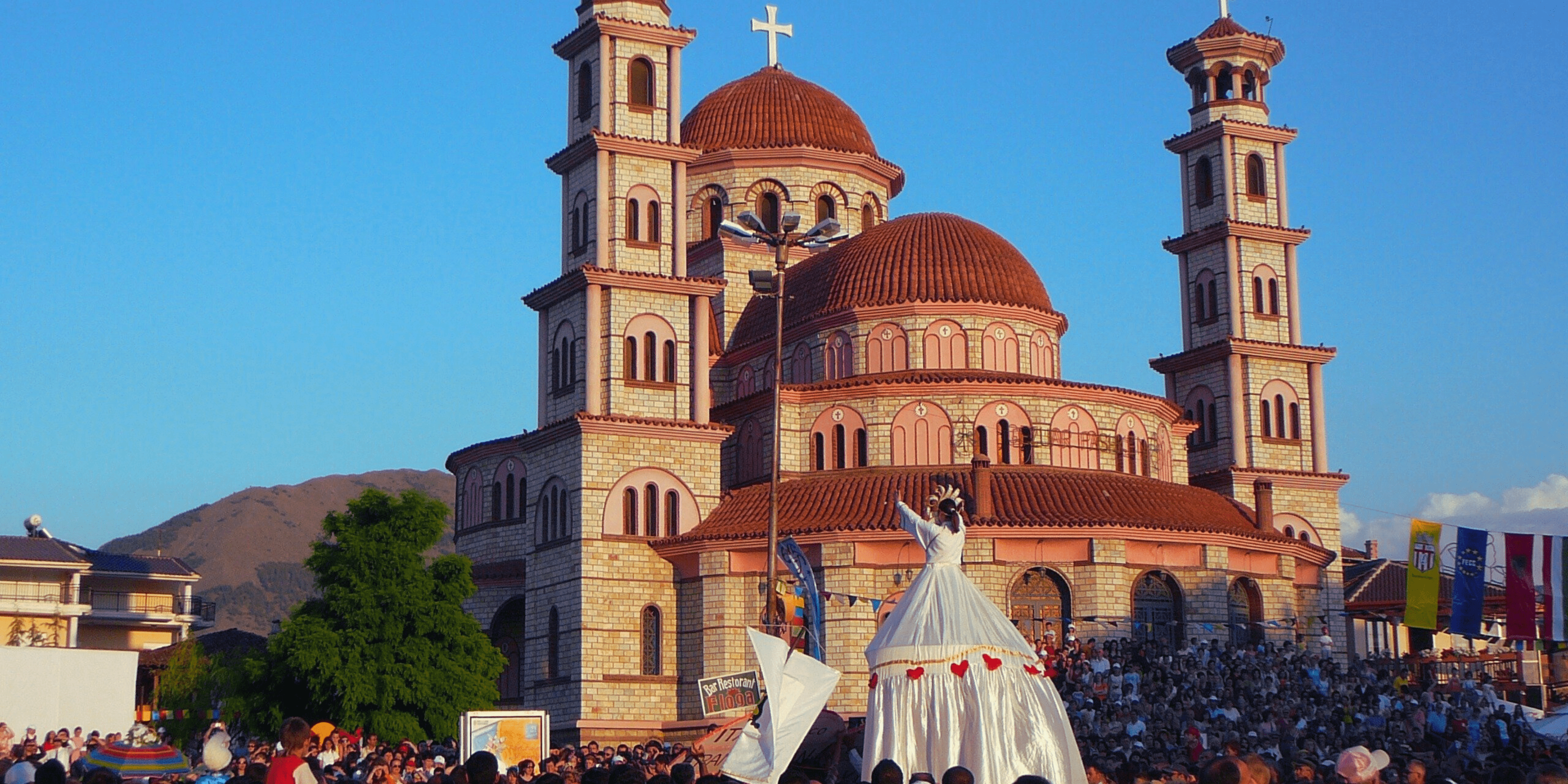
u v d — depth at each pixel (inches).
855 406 3415.4
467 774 1006.4
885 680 1230.3
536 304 3545.8
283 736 949.8
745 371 3880.4
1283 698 2743.6
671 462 3361.2
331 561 3110.2
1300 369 4074.8
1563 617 2881.4
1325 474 4008.4
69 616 4343.0
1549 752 2111.2
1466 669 3668.8
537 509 3442.4
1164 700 2608.3
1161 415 3639.3
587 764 1883.6
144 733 2212.1
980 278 3592.5
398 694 2999.5
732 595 3203.7
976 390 3373.5
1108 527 3100.4
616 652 3243.1
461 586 3181.6
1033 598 3120.1
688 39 3580.2
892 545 3097.9
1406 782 1005.2
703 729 3164.4
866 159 4207.7
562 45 3624.5
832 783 1962.4
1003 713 1197.1
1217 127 4116.6
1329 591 3922.2
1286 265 4119.1
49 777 895.1
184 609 4778.5
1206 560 3211.1
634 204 3476.9
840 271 3676.2
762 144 4128.9
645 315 3417.8
